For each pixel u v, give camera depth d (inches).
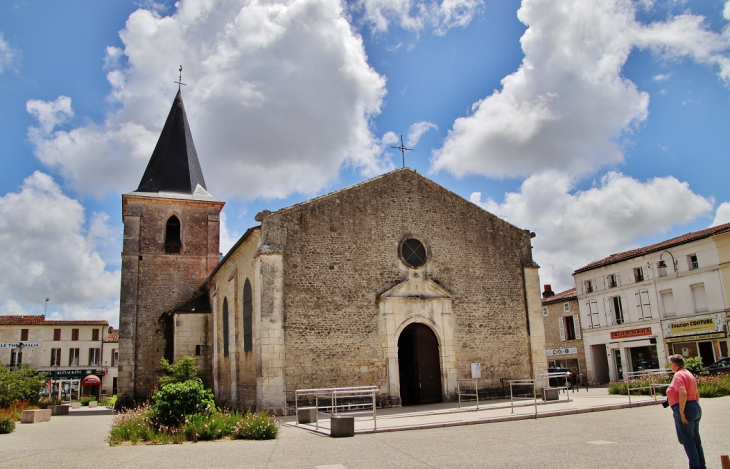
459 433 432.1
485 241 813.9
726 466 209.8
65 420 753.6
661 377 767.1
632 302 1273.4
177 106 1275.8
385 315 714.8
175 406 457.1
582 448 337.4
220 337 921.5
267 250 676.1
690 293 1136.2
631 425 436.5
